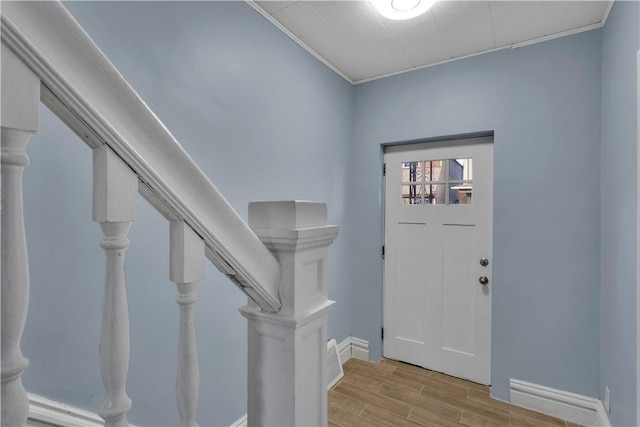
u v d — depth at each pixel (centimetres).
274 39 194
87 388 109
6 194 36
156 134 46
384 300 275
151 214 130
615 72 161
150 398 129
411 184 263
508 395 215
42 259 100
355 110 280
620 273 153
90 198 111
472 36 207
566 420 196
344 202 269
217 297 158
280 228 66
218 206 54
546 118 205
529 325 210
